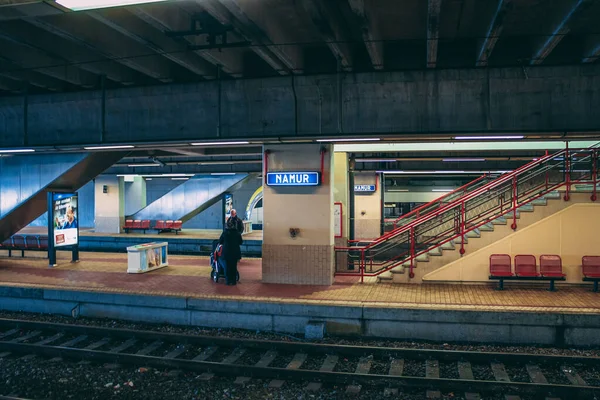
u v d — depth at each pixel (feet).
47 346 28.27
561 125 31.65
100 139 40.65
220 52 29.76
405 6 24.91
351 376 23.90
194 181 92.58
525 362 25.95
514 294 34.47
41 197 50.52
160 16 23.52
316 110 35.40
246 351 28.89
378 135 32.22
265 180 39.88
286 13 26.02
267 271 39.93
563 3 22.45
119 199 93.71
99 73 33.91
